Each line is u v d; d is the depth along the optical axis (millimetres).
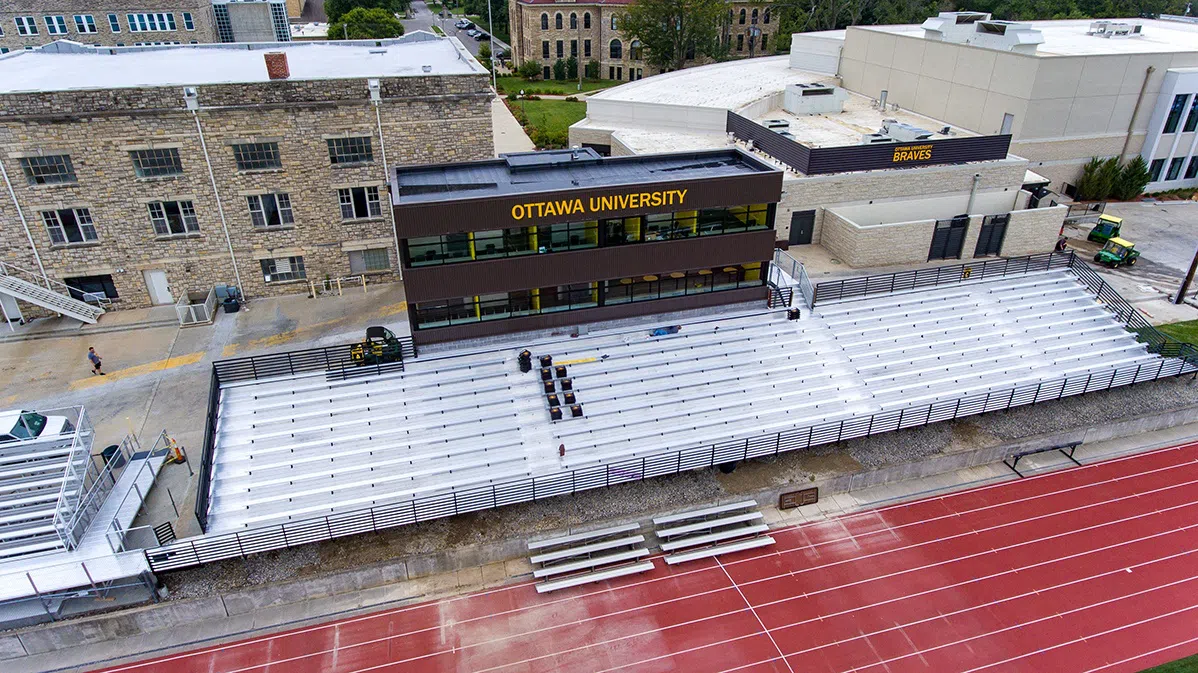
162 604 20719
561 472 24828
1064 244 41906
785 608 21625
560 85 91062
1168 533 24625
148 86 31016
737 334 30797
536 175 29203
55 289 34281
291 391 27141
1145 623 21203
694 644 20469
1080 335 33781
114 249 34125
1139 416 29328
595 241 27953
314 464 24859
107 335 33781
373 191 36250
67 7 63000
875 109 55875
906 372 30656
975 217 39469
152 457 25625
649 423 27125
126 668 19781
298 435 25750
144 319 35125
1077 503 25938
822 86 54062
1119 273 40781
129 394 29406
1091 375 30297
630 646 20375
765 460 26828
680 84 59938
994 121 48312
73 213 33000
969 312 34094
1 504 21844
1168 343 33062
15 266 33281
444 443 25828
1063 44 52031
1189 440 29453
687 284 30625
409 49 45500
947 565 23234
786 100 54094
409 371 27891
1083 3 94812
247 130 33125
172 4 65062
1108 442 29312
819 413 28469
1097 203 50125
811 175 39344
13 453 23469
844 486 26219
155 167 32906
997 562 23359
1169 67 47969
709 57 90125
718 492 25125
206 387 29875
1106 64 46094
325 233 36469
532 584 22453
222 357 31844
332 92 33312
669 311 30859
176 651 20297
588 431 26547
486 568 23047
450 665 19812
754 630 20906
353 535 23219
